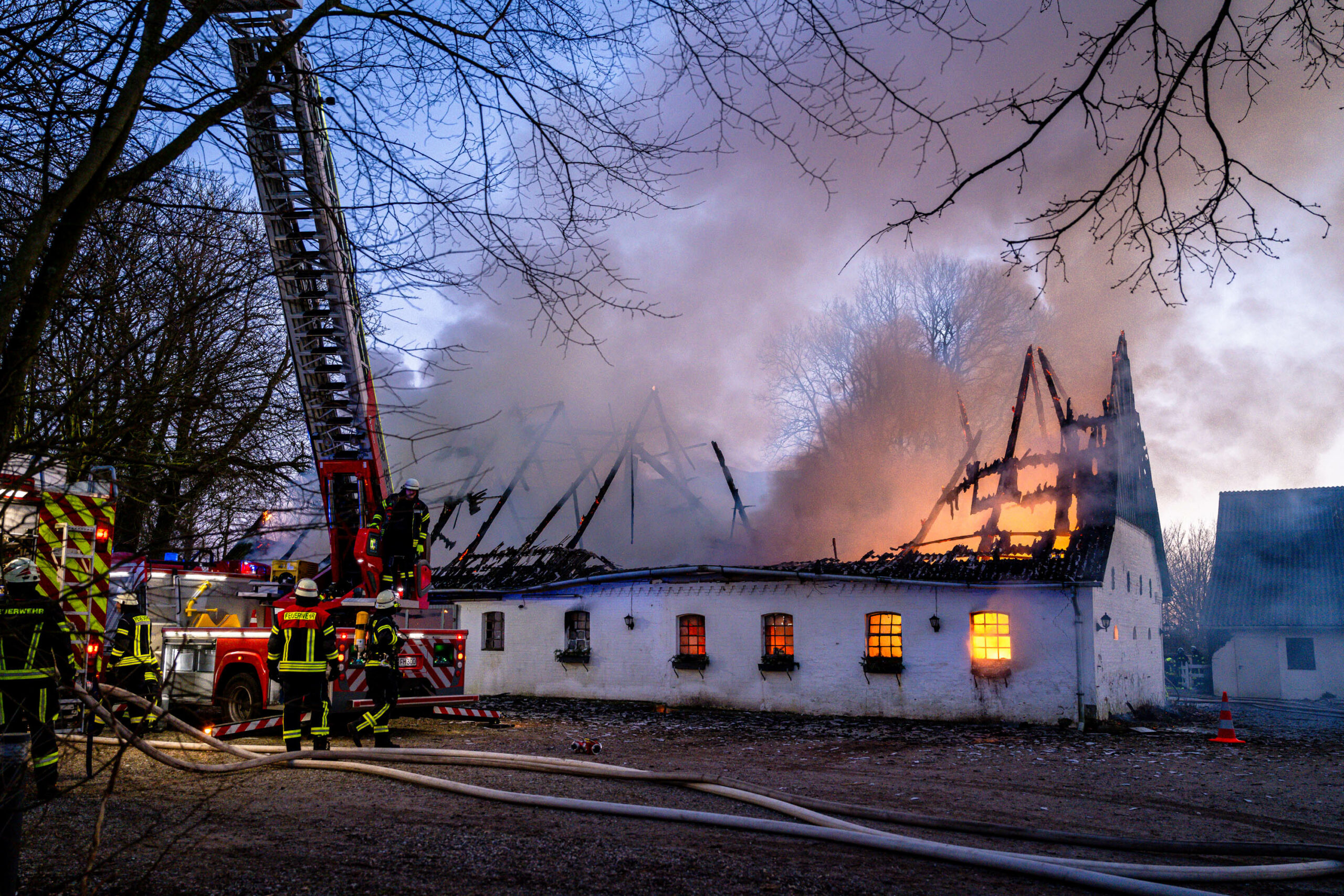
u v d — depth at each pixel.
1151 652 18.80
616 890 4.35
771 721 14.55
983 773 8.98
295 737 8.02
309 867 4.61
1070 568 14.05
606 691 17.98
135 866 4.50
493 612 20.09
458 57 4.03
